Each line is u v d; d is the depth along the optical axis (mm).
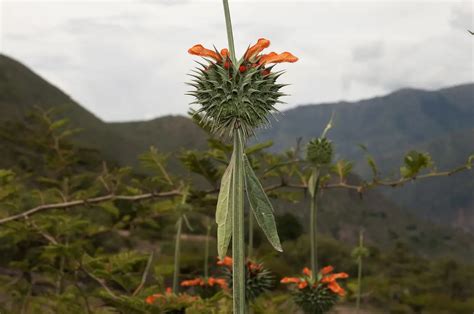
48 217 5828
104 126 139500
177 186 6359
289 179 5949
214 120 2967
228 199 2791
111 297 4559
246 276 5098
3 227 6273
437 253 166875
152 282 5492
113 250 20203
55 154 7523
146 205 6488
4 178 5758
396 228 171125
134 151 135625
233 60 2941
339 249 36156
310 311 4988
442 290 38250
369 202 182250
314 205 4895
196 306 4598
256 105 2910
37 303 5785
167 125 157500
